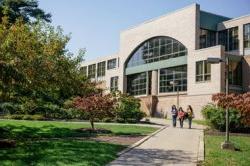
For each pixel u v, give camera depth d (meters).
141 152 15.66
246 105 14.66
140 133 23.20
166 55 49.28
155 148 16.92
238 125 25.52
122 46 58.25
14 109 35.72
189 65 44.50
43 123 26.53
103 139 19.53
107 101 24.12
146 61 53.16
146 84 52.84
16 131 21.36
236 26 45.50
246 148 17.80
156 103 49.88
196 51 43.66
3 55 16.08
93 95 25.42
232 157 14.80
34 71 18.55
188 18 45.62
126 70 57.44
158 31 50.66
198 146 17.91
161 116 48.62
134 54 55.94
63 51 23.70
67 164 12.05
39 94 26.53
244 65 43.22
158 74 50.50
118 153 14.99
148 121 36.44
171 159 14.27
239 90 42.56
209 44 47.50
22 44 18.83
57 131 22.36
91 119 24.25
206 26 47.06
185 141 19.59
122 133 23.11
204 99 41.75
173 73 47.84
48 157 13.02
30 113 35.56
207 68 41.94
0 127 21.95
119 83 58.47
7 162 12.00
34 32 22.73
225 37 46.94
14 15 33.81
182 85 46.19
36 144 16.16
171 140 19.84
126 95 35.84
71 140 18.31
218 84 40.12
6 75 14.20
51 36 23.69
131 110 35.16
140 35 54.28
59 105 36.12
